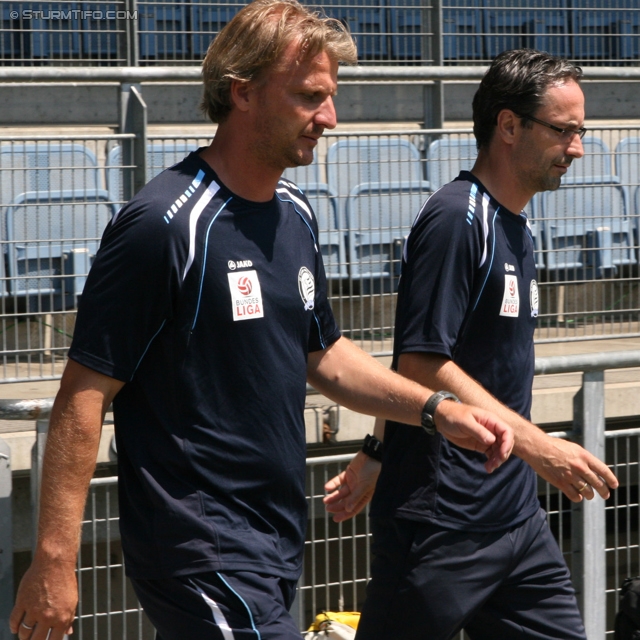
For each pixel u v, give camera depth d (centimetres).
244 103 305
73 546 298
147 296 297
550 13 1177
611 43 1202
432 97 955
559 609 425
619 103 1201
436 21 1014
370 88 1080
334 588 623
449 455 393
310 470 523
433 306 384
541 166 402
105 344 298
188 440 307
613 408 771
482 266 390
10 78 741
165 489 307
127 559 321
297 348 327
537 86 394
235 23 306
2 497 394
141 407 313
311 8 326
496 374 402
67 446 298
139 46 1013
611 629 610
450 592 397
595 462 366
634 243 936
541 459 368
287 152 307
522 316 406
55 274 760
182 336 303
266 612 308
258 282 310
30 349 739
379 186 838
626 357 518
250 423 311
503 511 404
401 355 393
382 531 412
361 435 695
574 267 905
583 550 532
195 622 306
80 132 983
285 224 326
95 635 512
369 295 838
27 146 761
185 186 306
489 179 410
